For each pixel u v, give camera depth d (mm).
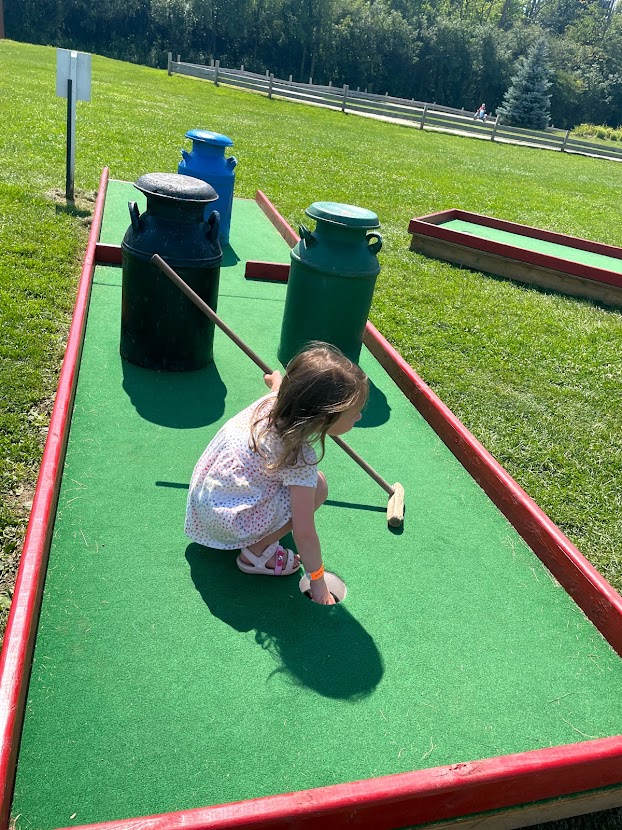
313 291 4082
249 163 12094
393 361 4500
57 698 2045
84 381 3820
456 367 5203
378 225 4008
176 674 2188
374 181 12695
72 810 1763
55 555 2572
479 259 8016
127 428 3455
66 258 5770
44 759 1873
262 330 4902
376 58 54438
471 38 57219
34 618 2215
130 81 23359
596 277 7445
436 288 7066
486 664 2455
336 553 2854
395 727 2150
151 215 3771
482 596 2775
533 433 4395
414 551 2955
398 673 2348
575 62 60281
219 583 2580
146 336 3941
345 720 2141
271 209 7887
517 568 2973
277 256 6574
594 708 2355
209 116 18047
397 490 3213
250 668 2256
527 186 15812
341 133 19969
